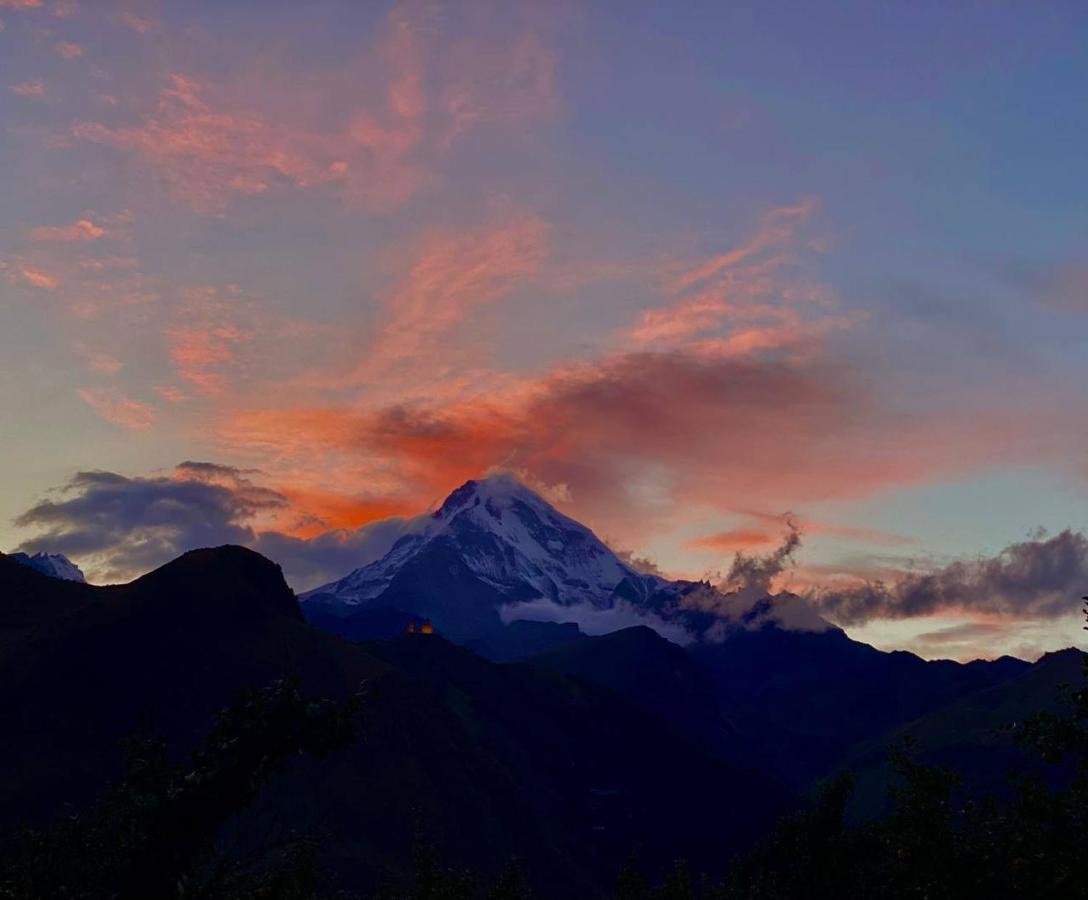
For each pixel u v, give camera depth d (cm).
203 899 2108
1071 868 2386
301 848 2597
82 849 2247
